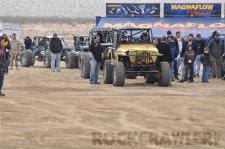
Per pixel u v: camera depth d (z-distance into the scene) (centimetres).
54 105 3266
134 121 2762
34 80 4866
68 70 6241
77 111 3048
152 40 4581
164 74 4344
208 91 4075
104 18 8688
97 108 3164
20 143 2259
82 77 5109
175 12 8806
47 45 8000
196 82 4800
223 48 5309
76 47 6825
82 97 3638
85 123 2694
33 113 2966
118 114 2962
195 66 5303
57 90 4062
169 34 4919
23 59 6812
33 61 6831
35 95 3738
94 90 4072
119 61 4388
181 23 8625
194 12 8794
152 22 8594
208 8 8794
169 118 2856
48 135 2409
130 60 4341
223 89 4228
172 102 3431
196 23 8612
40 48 8212
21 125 2628
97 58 4503
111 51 4669
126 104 3331
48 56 6619
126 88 4231
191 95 3803
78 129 2544
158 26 8469
